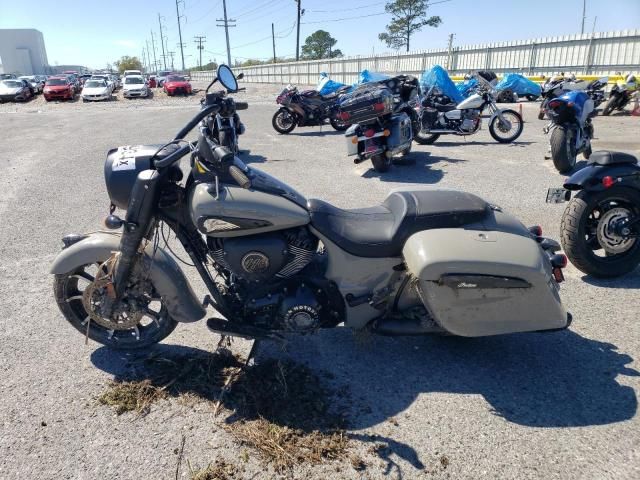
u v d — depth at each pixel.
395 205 3.30
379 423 2.86
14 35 99.62
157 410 2.97
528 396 3.06
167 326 3.47
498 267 2.90
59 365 3.42
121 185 3.09
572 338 3.66
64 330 3.86
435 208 3.16
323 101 14.48
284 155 10.86
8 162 10.40
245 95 31.70
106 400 3.05
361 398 3.06
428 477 2.50
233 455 2.64
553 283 3.07
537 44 25.30
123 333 3.60
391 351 3.54
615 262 4.46
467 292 2.95
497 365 3.37
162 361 3.42
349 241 3.11
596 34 22.45
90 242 3.34
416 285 3.07
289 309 3.12
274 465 2.57
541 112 14.32
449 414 2.92
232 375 3.27
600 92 14.87
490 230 3.13
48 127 16.86
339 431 2.78
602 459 2.59
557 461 2.58
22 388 3.18
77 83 44.94
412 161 9.34
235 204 2.94
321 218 3.11
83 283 4.43
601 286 4.42
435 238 3.01
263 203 2.97
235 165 2.85
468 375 3.27
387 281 3.22
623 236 4.37
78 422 2.88
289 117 14.36
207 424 2.86
